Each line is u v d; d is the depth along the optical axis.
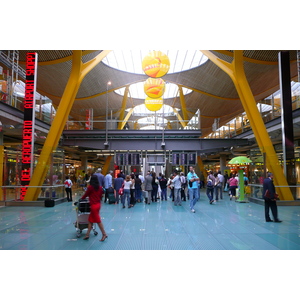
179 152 19.47
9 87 14.77
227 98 33.16
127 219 9.29
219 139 19.28
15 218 9.60
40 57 20.61
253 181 15.45
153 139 19.30
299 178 13.53
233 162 14.12
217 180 15.67
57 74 25.67
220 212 10.91
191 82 32.34
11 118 14.48
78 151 24.62
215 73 28.70
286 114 13.57
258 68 23.66
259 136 14.15
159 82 17.06
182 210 11.49
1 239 6.61
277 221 8.73
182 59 30.70
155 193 15.09
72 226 8.16
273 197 8.70
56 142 14.18
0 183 15.38
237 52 14.06
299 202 12.95
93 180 6.58
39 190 13.45
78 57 14.29
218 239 6.57
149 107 19.42
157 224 8.41
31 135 13.62
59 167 15.38
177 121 19.34
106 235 6.53
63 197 15.37
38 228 7.88
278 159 13.71
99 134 19.31
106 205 13.38
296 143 20.59
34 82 13.80
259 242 6.29
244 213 10.66
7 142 21.98
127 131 19.23
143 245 6.06
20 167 17.02
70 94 14.38
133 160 18.66
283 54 13.78
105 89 32.62
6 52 18.30
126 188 12.32
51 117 19.44
